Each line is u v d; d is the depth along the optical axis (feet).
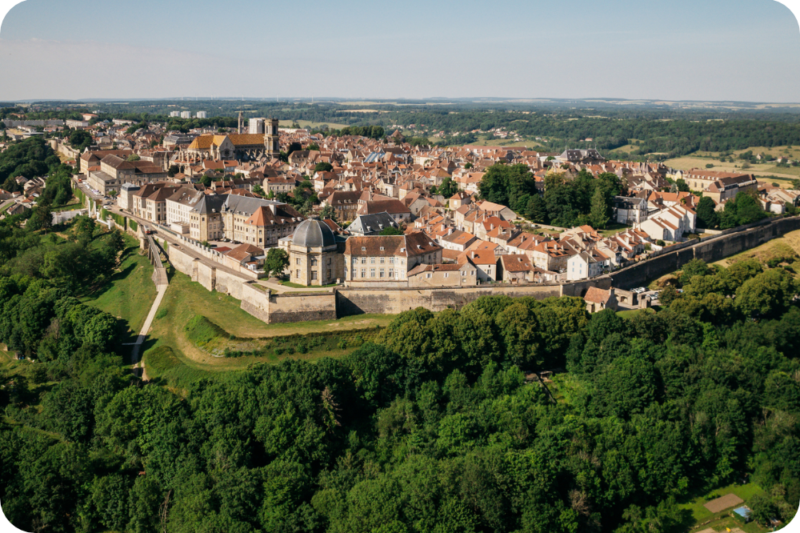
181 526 601.62
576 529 629.51
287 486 629.10
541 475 640.17
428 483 620.49
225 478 642.63
